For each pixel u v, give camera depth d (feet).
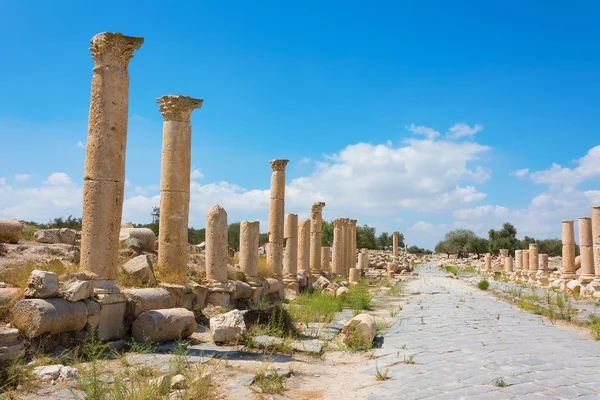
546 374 28.09
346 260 146.00
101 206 35.29
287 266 86.17
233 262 80.53
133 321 36.29
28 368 26.03
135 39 36.96
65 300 31.19
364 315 40.88
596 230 84.17
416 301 75.66
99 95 35.86
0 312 29.37
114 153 35.94
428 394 24.77
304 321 50.83
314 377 29.45
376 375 29.22
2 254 45.91
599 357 33.32
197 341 37.29
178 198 50.19
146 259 44.09
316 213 111.96
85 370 26.07
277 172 79.25
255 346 36.09
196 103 51.88
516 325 49.37
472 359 32.35
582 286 89.97
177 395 23.11
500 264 198.80
